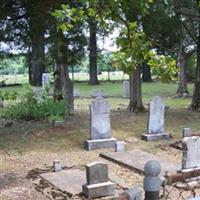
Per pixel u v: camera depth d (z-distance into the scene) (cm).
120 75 6172
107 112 1412
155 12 1762
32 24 1543
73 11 712
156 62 699
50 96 2291
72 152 1346
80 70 7050
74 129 1655
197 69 2161
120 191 939
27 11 1474
